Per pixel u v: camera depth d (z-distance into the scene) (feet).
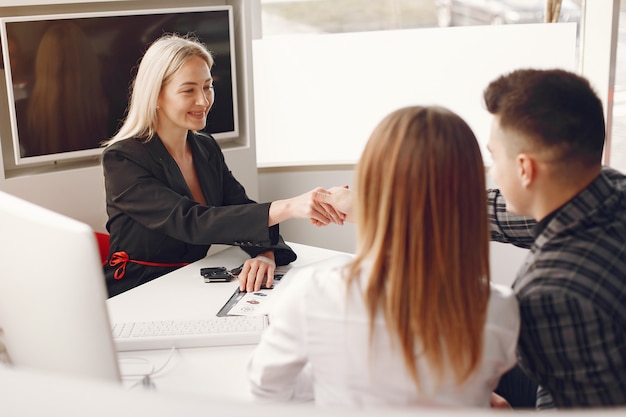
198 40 10.57
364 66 11.66
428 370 3.54
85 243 3.72
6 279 4.13
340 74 11.73
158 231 7.45
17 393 1.59
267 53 11.82
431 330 3.44
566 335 3.76
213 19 10.62
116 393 1.56
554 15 11.14
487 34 11.30
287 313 3.81
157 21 10.25
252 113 11.28
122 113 10.25
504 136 4.00
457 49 11.39
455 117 3.49
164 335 5.42
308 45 11.69
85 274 3.78
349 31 11.92
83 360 4.01
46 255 3.83
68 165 10.25
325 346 3.68
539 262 3.97
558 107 3.84
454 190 3.40
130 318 5.90
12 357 4.59
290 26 12.03
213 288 6.54
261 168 12.03
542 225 4.08
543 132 3.85
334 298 3.66
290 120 12.03
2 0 9.24
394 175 3.42
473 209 3.46
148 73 7.50
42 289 3.92
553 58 11.25
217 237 7.10
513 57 11.31
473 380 3.66
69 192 9.91
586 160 3.92
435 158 3.37
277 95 11.98
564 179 3.95
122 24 10.01
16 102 9.41
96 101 10.02
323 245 12.24
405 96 11.68
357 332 3.58
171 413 1.51
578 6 11.21
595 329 3.71
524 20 11.46
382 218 3.46
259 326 5.55
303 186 12.01
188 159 8.06
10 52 9.27
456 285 3.44
